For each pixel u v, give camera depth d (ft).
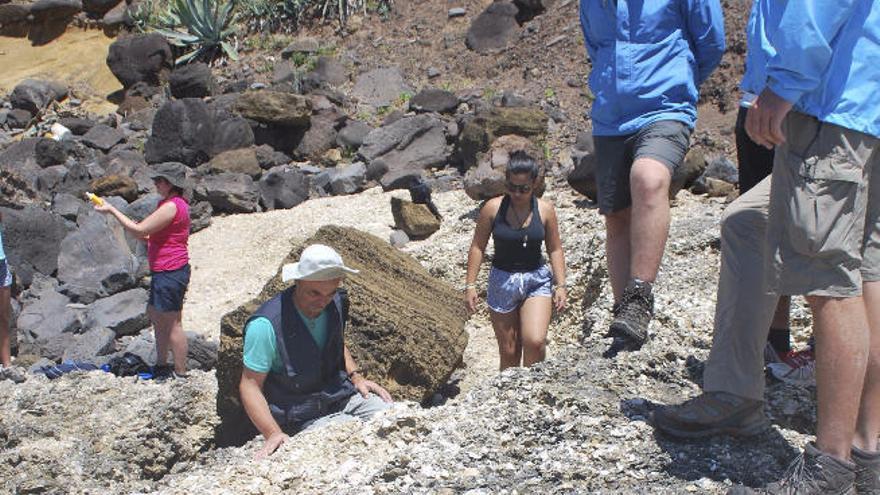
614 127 17.56
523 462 14.96
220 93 50.67
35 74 56.54
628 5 17.26
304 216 39.55
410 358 22.95
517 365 23.20
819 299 12.36
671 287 22.89
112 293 35.19
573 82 45.85
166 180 27.30
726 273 14.20
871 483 12.96
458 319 26.05
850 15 12.10
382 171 42.39
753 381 14.28
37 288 35.58
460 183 40.63
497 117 40.24
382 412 16.42
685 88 17.24
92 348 31.01
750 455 14.40
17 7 58.90
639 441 14.93
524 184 22.12
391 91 48.47
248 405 17.17
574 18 49.16
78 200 39.65
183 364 27.84
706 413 14.38
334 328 17.78
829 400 12.41
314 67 51.13
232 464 16.72
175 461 20.98
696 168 35.63
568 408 15.84
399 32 52.65
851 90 12.09
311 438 16.15
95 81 55.62
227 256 37.29
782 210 12.50
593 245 28.22
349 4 54.54
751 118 12.22
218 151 44.70
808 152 12.19
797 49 11.67
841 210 12.12
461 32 51.57
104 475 19.22
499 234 22.48
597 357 17.51
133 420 20.84
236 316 22.13
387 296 23.88
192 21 54.13
